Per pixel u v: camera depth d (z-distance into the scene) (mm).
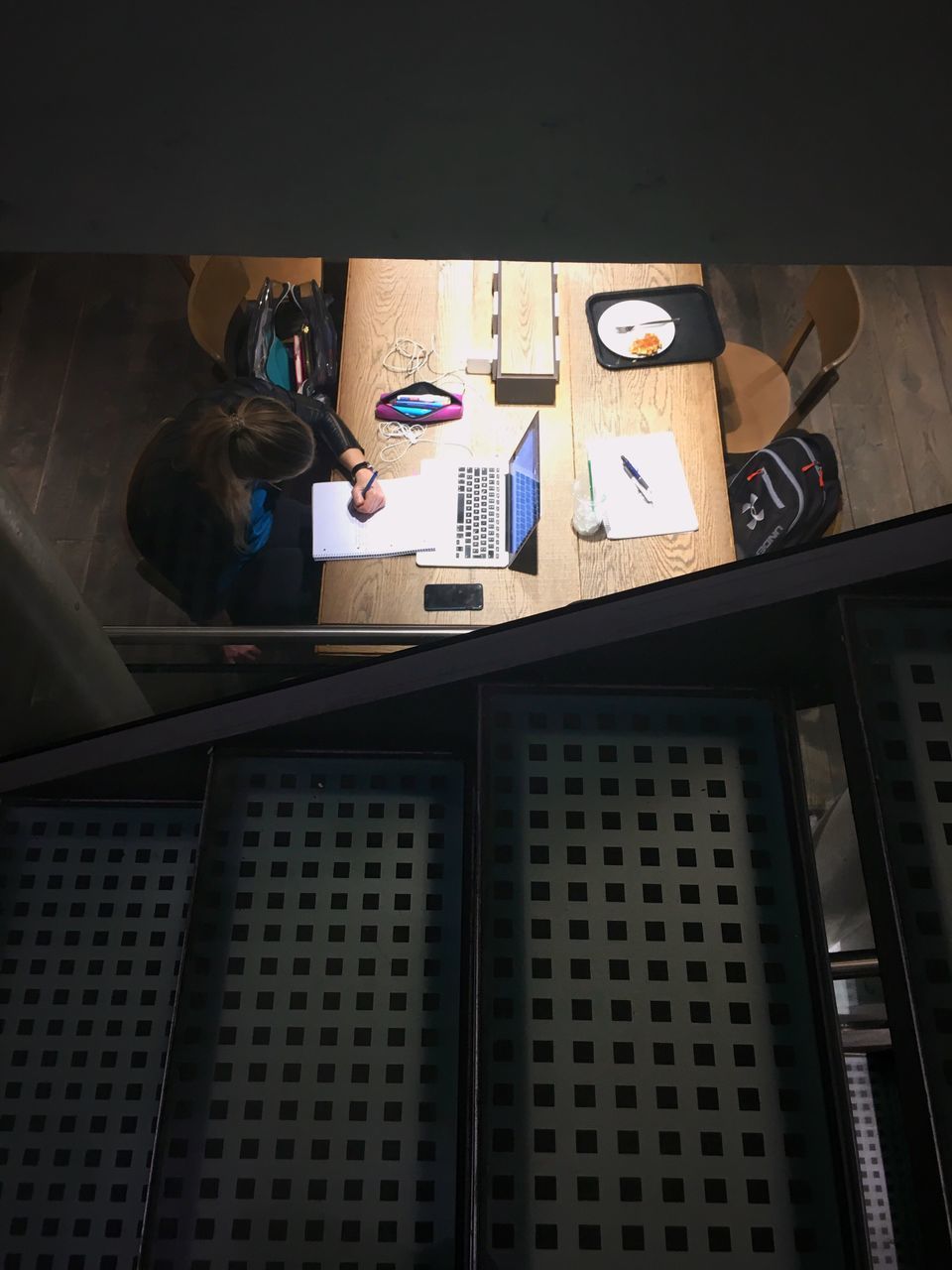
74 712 1358
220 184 670
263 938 828
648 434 2980
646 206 687
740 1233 654
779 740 788
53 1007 978
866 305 4402
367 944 827
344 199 681
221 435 2410
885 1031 1332
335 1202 751
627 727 792
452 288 3271
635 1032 701
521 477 2822
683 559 2799
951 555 713
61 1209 904
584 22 544
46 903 1013
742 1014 706
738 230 722
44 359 4301
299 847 858
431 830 864
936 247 744
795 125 613
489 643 809
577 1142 672
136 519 2549
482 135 622
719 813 765
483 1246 652
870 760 688
